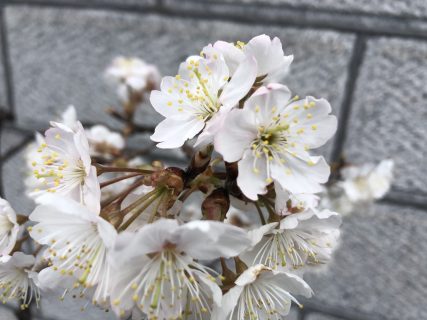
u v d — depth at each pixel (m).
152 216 0.10
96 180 0.10
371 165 0.23
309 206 0.11
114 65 0.24
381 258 0.26
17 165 0.32
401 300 0.27
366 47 0.23
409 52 0.22
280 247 0.12
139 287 0.10
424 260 0.26
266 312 0.12
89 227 0.11
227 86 0.11
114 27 0.27
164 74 0.27
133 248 0.09
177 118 0.12
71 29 0.28
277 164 0.11
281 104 0.11
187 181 0.12
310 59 0.24
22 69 0.30
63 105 0.30
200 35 0.25
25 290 0.14
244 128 0.11
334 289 0.28
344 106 0.24
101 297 0.11
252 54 0.12
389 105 0.24
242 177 0.11
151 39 0.26
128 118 0.24
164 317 0.11
